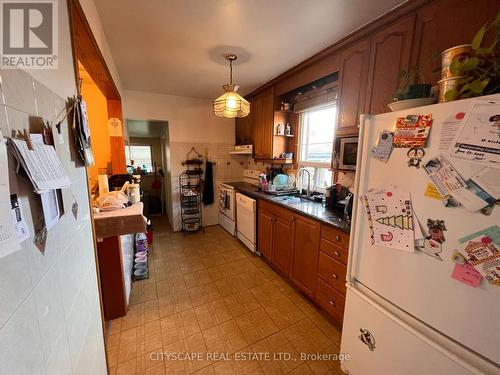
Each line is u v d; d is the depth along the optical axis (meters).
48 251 0.64
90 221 1.08
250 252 3.12
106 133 2.71
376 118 1.09
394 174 1.01
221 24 1.67
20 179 0.51
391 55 1.53
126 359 1.50
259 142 3.35
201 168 4.02
